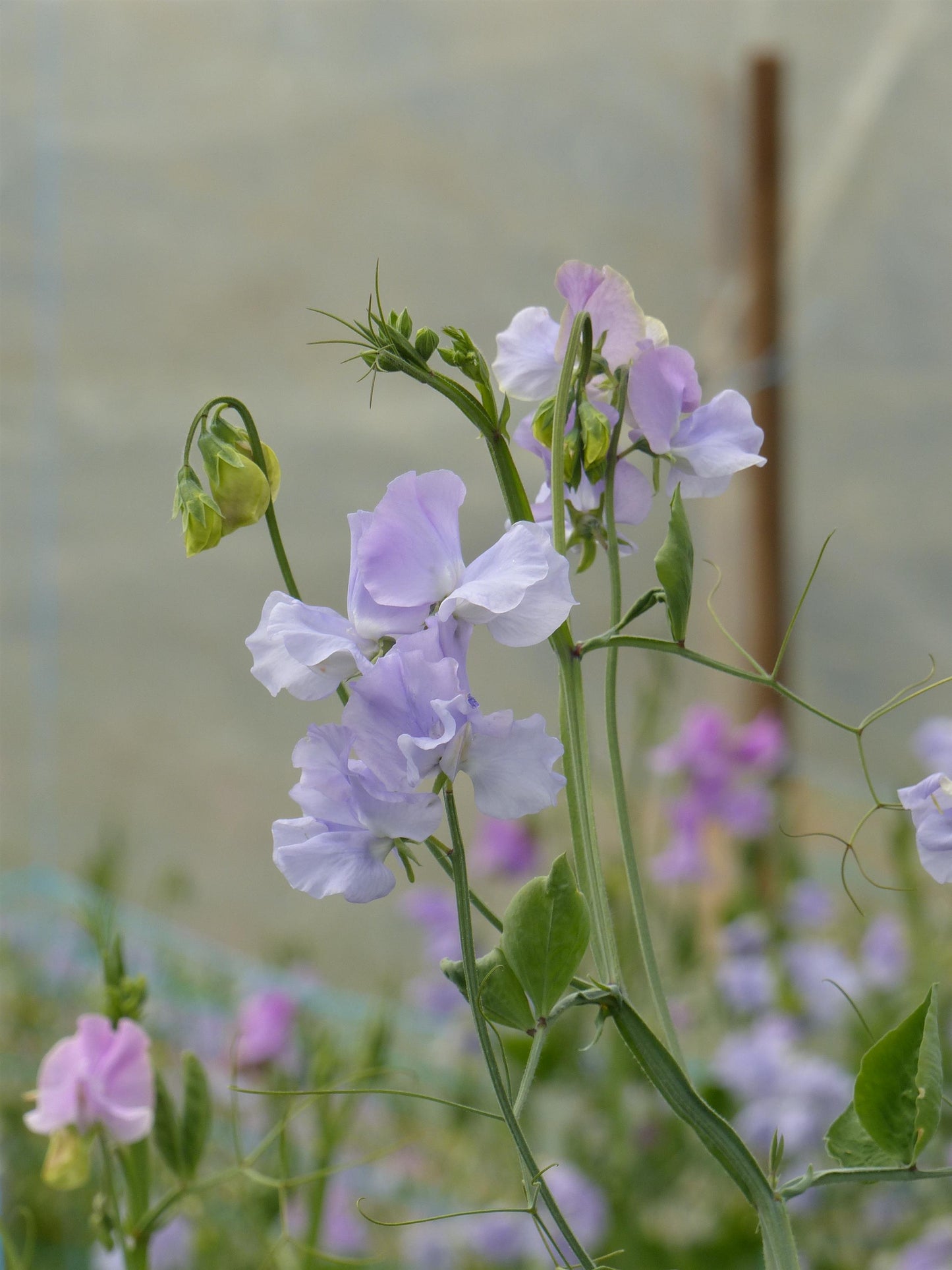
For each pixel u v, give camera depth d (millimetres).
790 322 3096
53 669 3408
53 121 3287
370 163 3203
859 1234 1671
